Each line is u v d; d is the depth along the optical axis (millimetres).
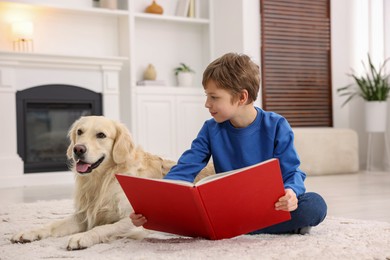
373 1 5637
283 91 5539
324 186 3859
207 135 1821
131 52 5078
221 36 5559
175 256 1422
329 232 1806
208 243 1583
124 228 1725
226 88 1603
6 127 4434
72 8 4844
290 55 5570
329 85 5805
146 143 5102
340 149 5035
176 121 5254
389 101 5570
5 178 4379
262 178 1433
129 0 5105
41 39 4961
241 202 1473
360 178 4527
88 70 4801
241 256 1412
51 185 4430
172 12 5625
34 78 4574
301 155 4855
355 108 5922
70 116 4793
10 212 2557
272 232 1794
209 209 1462
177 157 5254
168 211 1538
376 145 5730
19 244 1658
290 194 1486
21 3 4641
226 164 1774
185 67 5465
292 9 5566
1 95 4410
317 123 5754
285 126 1755
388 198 3080
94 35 5219
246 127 1748
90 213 1829
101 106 4875
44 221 2279
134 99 5062
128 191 1572
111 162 1864
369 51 5711
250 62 1662
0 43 4758
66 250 1562
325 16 5773
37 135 4668
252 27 5332
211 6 5637
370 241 1621
